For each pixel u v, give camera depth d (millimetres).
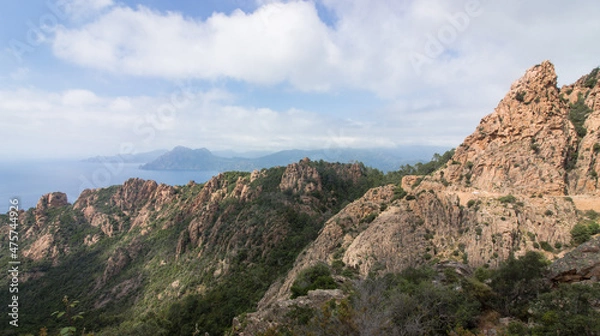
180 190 155750
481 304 23797
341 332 19172
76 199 164375
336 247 65438
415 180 73188
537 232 46250
